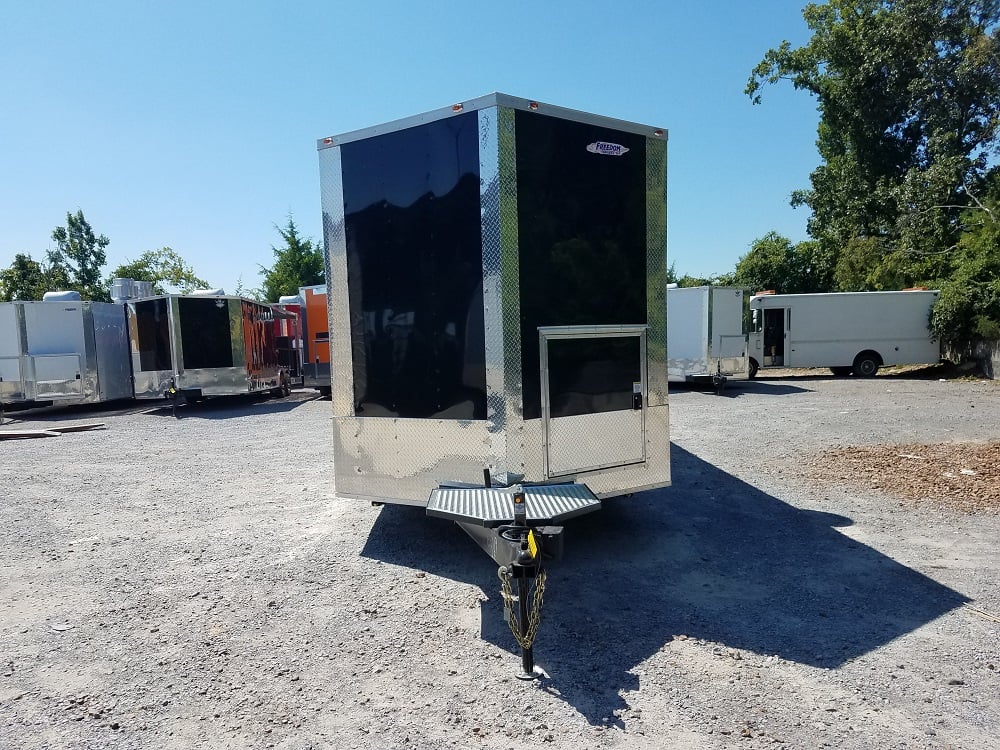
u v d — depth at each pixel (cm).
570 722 260
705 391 1609
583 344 441
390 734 254
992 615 352
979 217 2203
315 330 1673
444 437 438
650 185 474
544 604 377
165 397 1394
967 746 239
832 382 1811
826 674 293
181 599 396
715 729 253
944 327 1902
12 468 830
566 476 437
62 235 4491
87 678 304
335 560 459
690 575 420
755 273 3306
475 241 414
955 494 596
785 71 2975
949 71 2530
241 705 278
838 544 475
